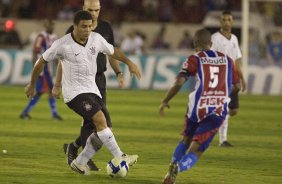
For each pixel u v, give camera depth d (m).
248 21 52.12
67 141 27.44
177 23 68.62
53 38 35.09
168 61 55.28
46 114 38.06
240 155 25.02
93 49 19.28
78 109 19.16
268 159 24.19
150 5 71.38
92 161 20.95
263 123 36.16
